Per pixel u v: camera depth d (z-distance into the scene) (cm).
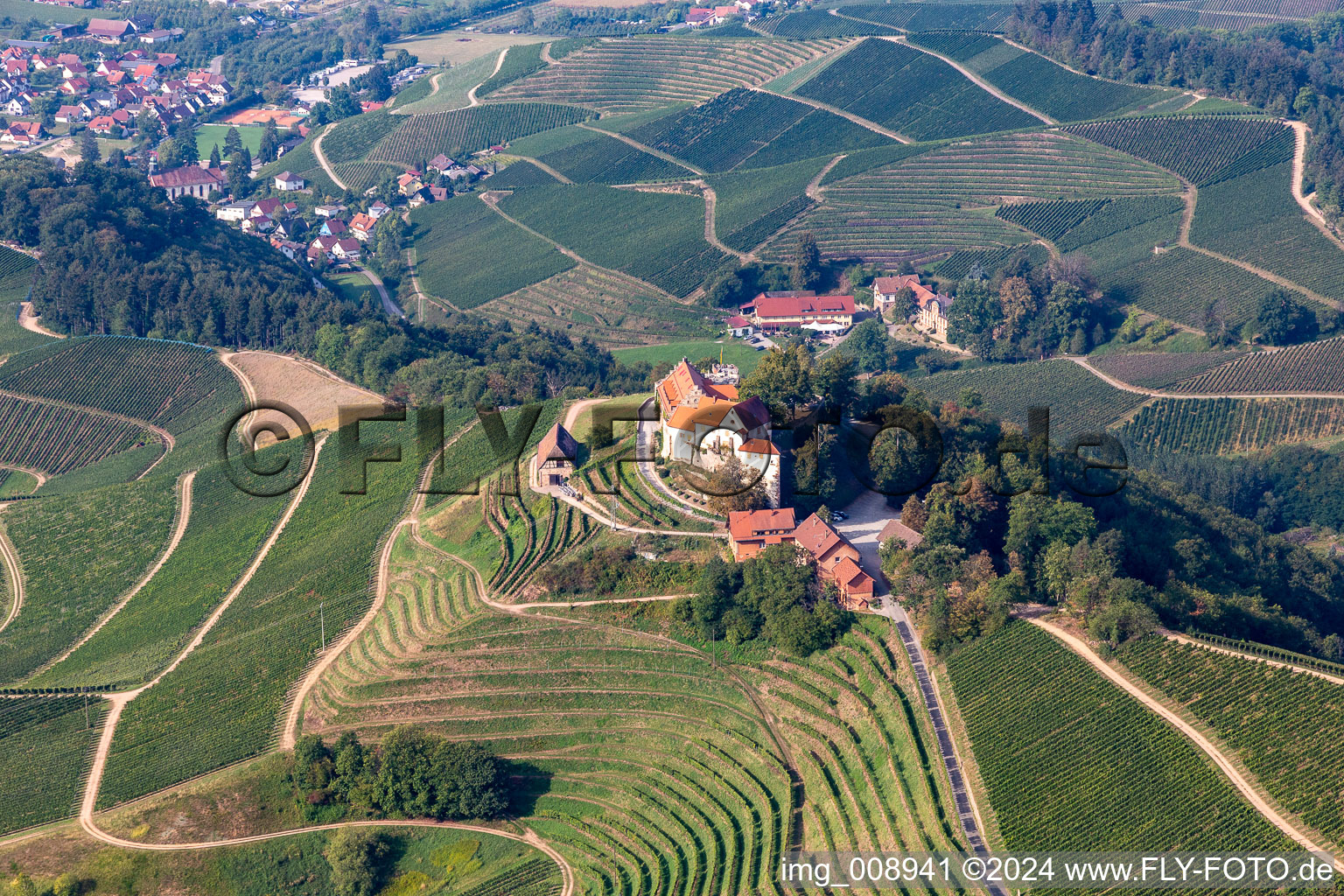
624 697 15725
